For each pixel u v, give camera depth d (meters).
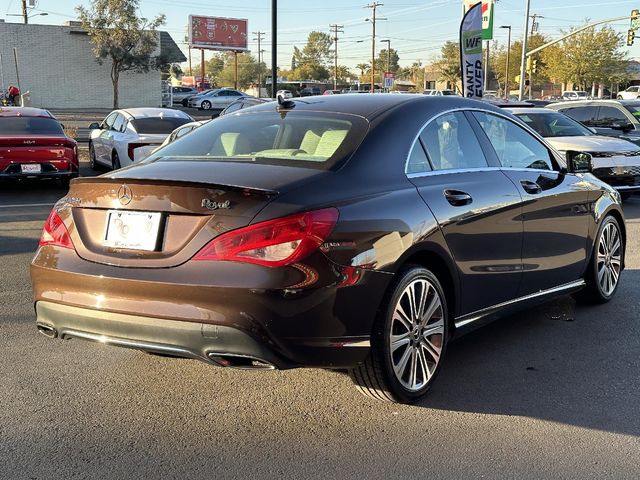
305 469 3.18
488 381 4.23
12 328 5.09
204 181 3.43
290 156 3.82
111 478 3.08
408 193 3.81
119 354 4.64
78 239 3.60
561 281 5.25
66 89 45.91
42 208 10.68
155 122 13.57
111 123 14.84
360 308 3.43
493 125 4.85
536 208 4.79
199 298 3.21
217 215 3.27
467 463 3.23
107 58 46.28
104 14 43.59
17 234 8.66
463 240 4.11
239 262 3.20
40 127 12.32
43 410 3.77
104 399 3.93
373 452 3.34
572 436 3.51
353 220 3.41
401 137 4.02
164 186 3.37
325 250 3.27
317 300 3.25
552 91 87.75
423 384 3.90
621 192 11.15
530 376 4.31
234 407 3.85
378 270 3.48
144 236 3.40
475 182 4.34
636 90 56.09
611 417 3.74
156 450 3.35
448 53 77.06
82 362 4.48
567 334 5.13
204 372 4.36
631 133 14.01
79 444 3.40
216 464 3.22
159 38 46.62
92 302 3.44
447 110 4.46
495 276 4.45
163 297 3.28
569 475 3.12
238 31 69.19
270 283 3.16
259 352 3.20
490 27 19.20
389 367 3.64
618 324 5.37
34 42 44.50
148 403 3.89
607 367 4.47
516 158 4.95
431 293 3.92
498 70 81.56
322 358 3.35
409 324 3.78
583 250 5.45
